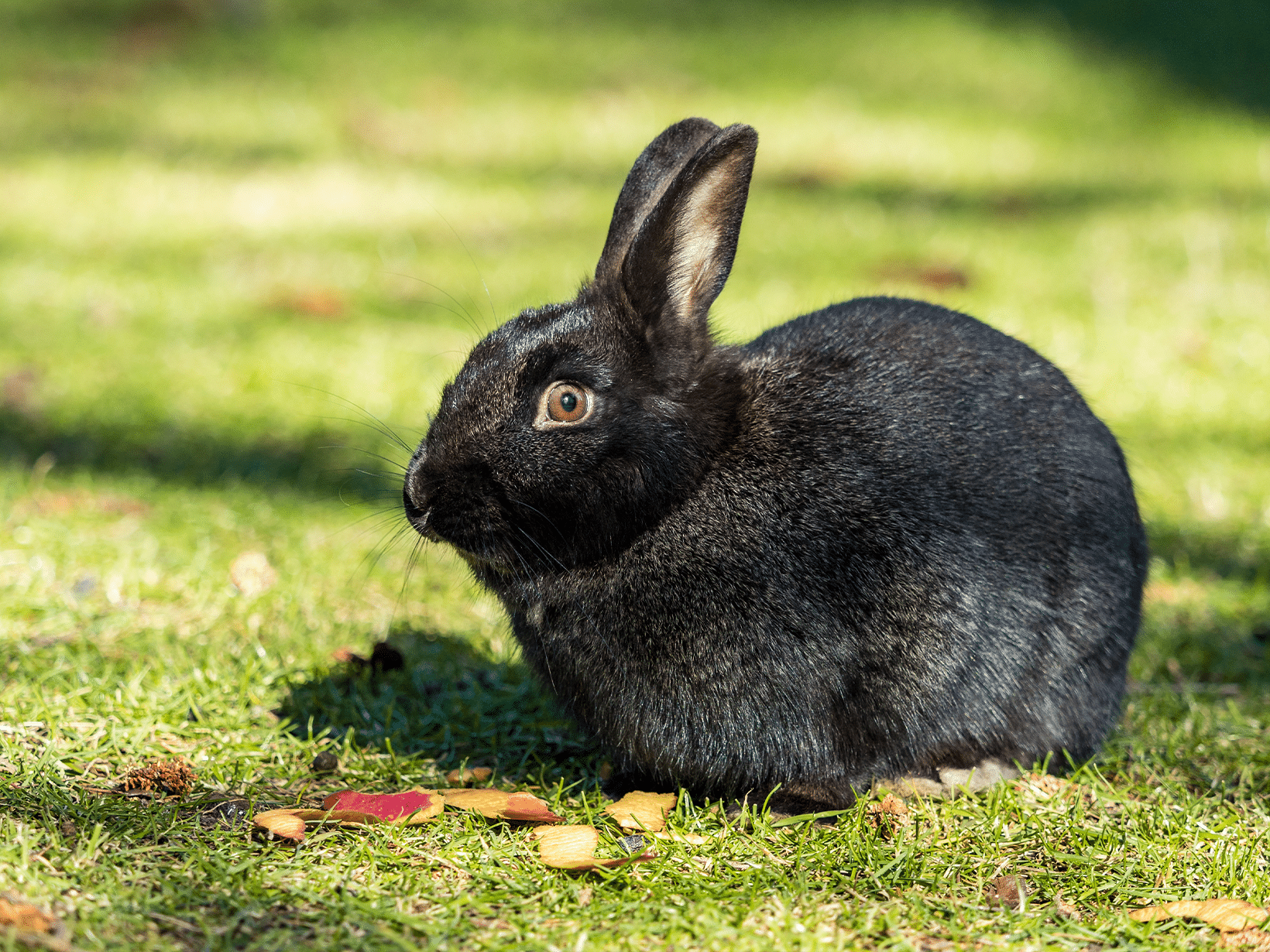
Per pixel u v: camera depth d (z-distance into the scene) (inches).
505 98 1159.0
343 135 1037.2
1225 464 529.7
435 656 365.7
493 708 337.7
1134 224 866.8
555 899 240.2
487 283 720.3
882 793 289.9
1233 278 762.2
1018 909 245.1
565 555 280.4
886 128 1113.4
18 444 507.2
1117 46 1368.1
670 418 280.4
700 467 283.4
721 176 284.2
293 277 718.5
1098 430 318.3
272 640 366.3
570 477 273.7
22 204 826.2
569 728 329.7
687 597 279.9
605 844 265.6
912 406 298.0
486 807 266.7
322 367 597.6
